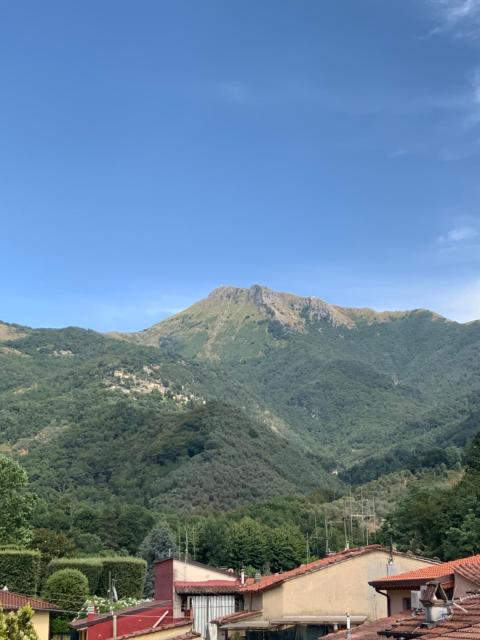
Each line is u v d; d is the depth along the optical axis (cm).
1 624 2289
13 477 9856
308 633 4472
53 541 10631
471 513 9369
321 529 14912
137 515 16362
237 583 5797
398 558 4697
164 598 6009
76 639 6059
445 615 2248
